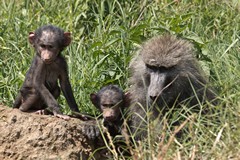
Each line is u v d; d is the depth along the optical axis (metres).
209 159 11.63
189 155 11.62
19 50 15.56
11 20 16.66
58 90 13.93
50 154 12.45
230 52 15.29
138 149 11.86
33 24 16.67
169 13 17.08
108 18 16.66
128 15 16.84
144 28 15.58
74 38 16.27
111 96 13.34
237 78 14.17
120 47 15.56
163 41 13.79
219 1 17.36
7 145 12.50
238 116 12.20
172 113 13.51
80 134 12.75
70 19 16.70
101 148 12.62
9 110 12.84
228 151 11.47
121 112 13.41
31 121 12.65
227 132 11.94
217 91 14.12
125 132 12.21
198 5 17.30
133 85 13.83
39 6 17.56
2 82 15.01
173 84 13.49
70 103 13.73
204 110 13.51
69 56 15.29
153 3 17.28
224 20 16.98
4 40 16.14
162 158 11.25
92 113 14.62
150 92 13.21
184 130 12.82
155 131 12.48
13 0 17.56
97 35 16.31
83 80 14.88
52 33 13.39
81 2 17.27
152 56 13.48
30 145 12.49
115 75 15.14
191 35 15.52
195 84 13.64
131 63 14.09
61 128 12.59
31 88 13.51
